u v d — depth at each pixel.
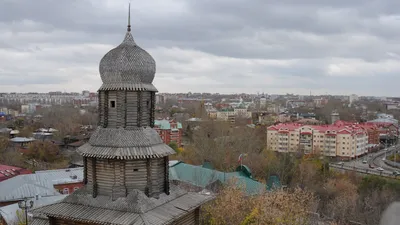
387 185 99.12
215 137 161.50
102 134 36.31
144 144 35.59
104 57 37.66
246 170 101.00
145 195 34.94
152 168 36.06
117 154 34.03
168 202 36.50
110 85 36.44
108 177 35.31
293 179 115.56
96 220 32.75
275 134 185.38
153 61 38.47
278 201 67.06
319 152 165.12
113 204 34.19
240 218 66.06
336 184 109.06
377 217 80.81
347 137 175.62
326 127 183.38
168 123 182.00
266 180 114.81
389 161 168.12
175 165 99.38
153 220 32.31
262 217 63.34
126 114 36.31
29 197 78.94
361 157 183.50
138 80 36.94
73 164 138.75
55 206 36.06
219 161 134.12
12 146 167.25
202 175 91.44
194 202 37.75
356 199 95.00
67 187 96.06
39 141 161.75
